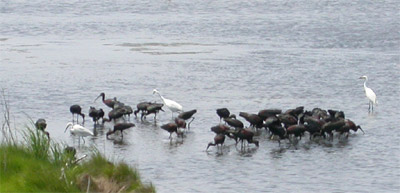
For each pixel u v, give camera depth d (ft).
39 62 205.98
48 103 154.10
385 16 306.14
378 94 167.43
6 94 161.79
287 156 117.19
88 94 164.35
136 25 285.02
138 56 217.36
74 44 241.14
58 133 129.49
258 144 122.42
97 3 348.38
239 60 208.74
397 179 106.83
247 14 314.76
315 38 251.60
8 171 78.89
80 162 88.79
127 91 168.45
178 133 128.67
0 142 91.71
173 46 236.63
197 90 169.27
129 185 84.53
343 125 127.85
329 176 108.06
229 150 120.16
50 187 76.79
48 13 318.04
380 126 137.59
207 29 273.54
